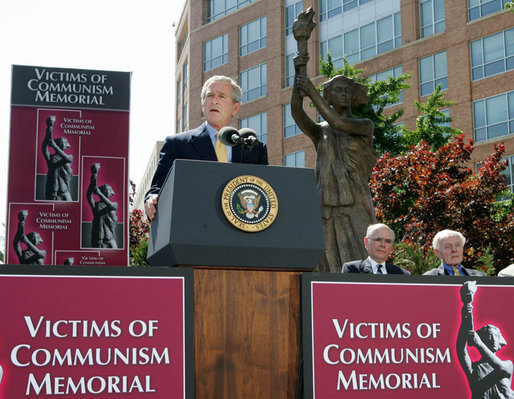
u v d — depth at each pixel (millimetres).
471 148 18938
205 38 42188
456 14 31516
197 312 2262
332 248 8039
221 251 2338
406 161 18609
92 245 11477
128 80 11898
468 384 2449
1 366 2068
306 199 2480
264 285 2338
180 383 2186
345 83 8508
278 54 37844
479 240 17906
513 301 2547
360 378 2334
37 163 11492
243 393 2254
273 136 37312
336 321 2342
